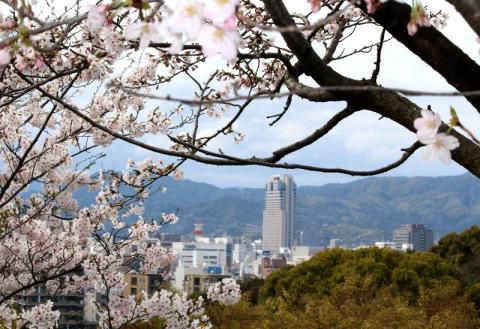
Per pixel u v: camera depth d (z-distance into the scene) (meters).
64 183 8.52
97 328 8.05
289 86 3.00
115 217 8.34
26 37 1.83
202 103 1.45
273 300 23.64
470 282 29.59
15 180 8.09
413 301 24.64
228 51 1.38
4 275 8.41
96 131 7.43
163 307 7.90
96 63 3.97
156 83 4.94
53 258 8.44
